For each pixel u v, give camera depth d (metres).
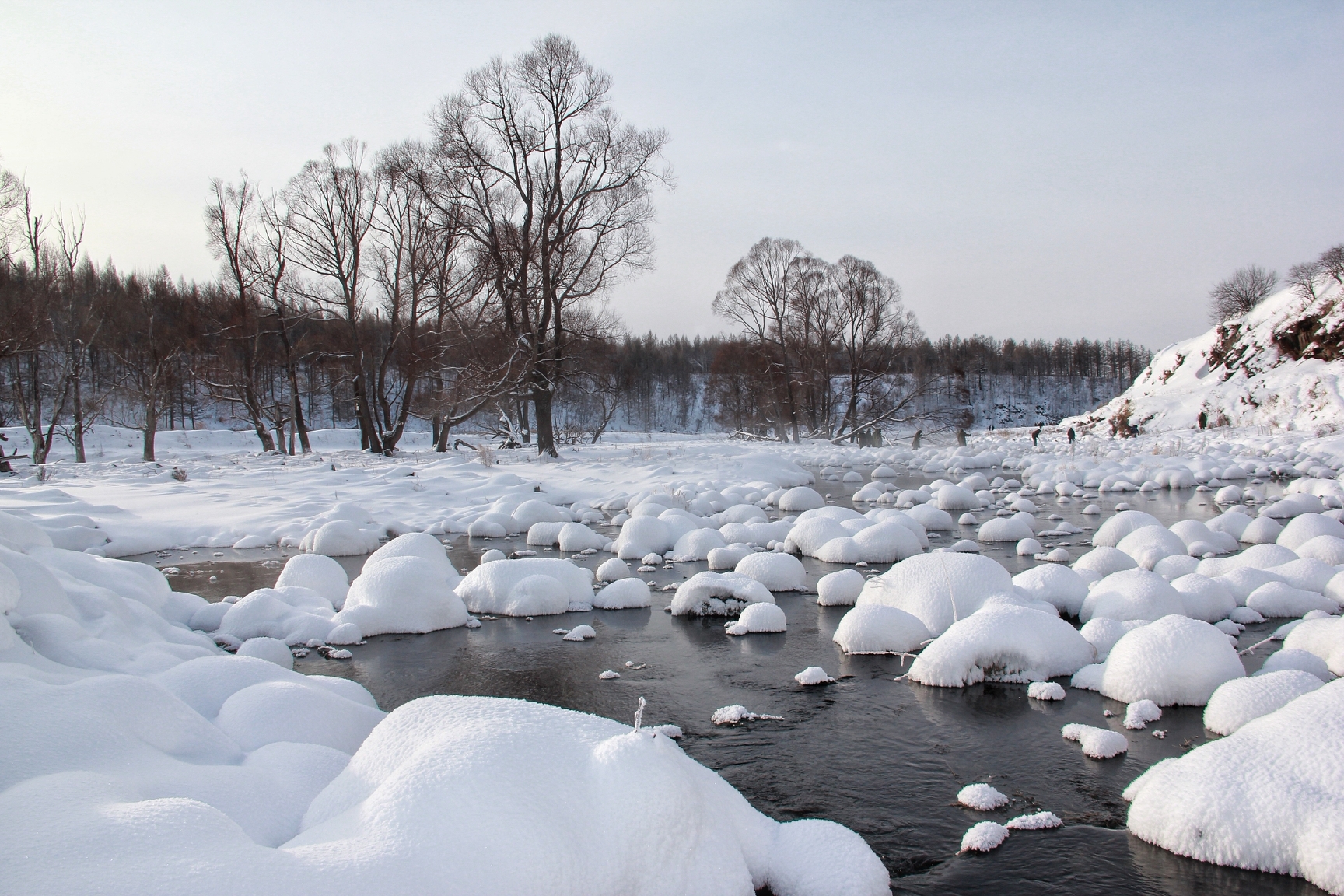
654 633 7.32
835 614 7.85
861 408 47.97
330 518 13.07
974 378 94.69
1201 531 10.12
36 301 27.31
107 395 33.72
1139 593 6.68
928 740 4.83
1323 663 5.25
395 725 3.23
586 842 2.59
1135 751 4.57
